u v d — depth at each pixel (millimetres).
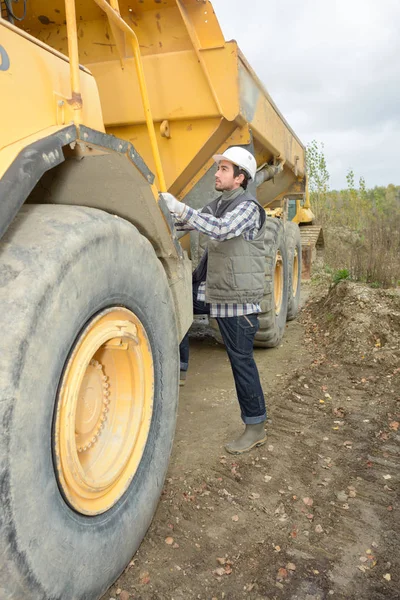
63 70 1875
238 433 3473
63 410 1580
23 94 1585
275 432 3459
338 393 4109
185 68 3453
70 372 1619
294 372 4641
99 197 2047
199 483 2842
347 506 2619
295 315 6965
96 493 1792
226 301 2998
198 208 4012
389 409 3744
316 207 16219
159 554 2277
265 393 4152
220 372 4719
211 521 2521
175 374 2451
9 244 1503
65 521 1582
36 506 1413
